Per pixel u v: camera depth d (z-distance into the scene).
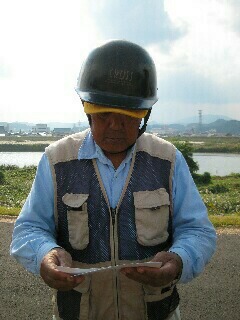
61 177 1.13
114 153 1.14
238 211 10.94
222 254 4.23
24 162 42.78
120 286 1.11
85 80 1.10
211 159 54.69
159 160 1.16
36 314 2.91
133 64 1.09
